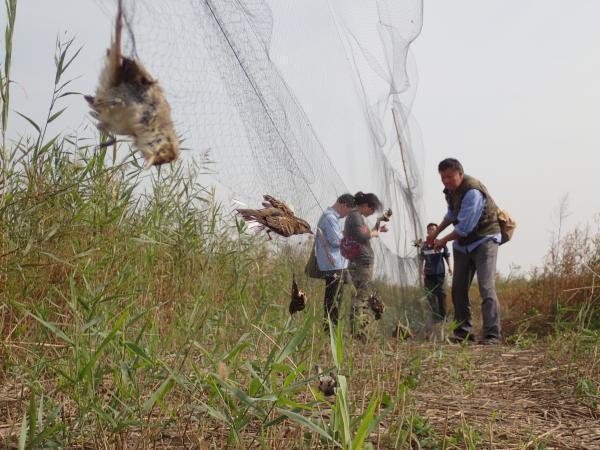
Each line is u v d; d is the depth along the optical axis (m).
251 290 4.56
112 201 4.18
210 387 2.75
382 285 2.25
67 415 2.85
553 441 3.36
